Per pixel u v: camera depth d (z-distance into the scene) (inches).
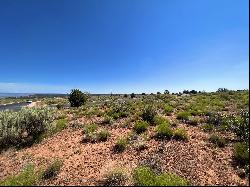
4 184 299.7
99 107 1181.1
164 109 893.2
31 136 543.5
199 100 1283.2
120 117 767.7
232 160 364.8
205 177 317.7
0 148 486.6
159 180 291.6
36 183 312.0
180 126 592.7
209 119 624.1
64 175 339.6
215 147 423.5
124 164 370.3
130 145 456.4
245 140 432.1
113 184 303.3
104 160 392.2
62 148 467.2
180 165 355.3
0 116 547.8
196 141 461.1
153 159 380.2
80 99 1373.0
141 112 775.1
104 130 549.6
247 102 993.5
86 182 315.6
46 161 398.9
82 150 448.1
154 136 506.0
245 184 296.0
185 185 283.7
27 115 542.9
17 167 381.1
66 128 639.1
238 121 518.9
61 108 1305.4
